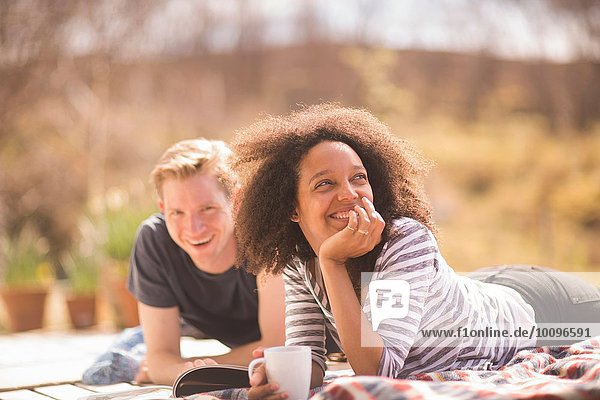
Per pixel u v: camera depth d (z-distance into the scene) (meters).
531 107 13.71
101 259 6.48
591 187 12.83
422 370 2.68
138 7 11.22
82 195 11.17
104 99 11.30
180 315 3.64
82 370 3.95
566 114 13.36
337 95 14.12
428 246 2.54
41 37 9.99
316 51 14.14
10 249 7.12
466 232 12.69
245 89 13.70
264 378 2.39
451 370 2.70
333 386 1.97
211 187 3.29
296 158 2.62
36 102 10.46
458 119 14.05
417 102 14.24
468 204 13.16
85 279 6.57
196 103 12.91
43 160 10.96
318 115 2.73
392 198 2.70
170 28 12.43
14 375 3.83
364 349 2.38
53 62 10.30
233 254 3.39
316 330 2.82
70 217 10.98
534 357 2.71
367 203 2.45
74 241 10.59
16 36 9.84
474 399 1.91
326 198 2.52
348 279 2.47
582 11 12.80
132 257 3.53
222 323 3.63
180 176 3.27
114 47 11.02
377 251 2.58
